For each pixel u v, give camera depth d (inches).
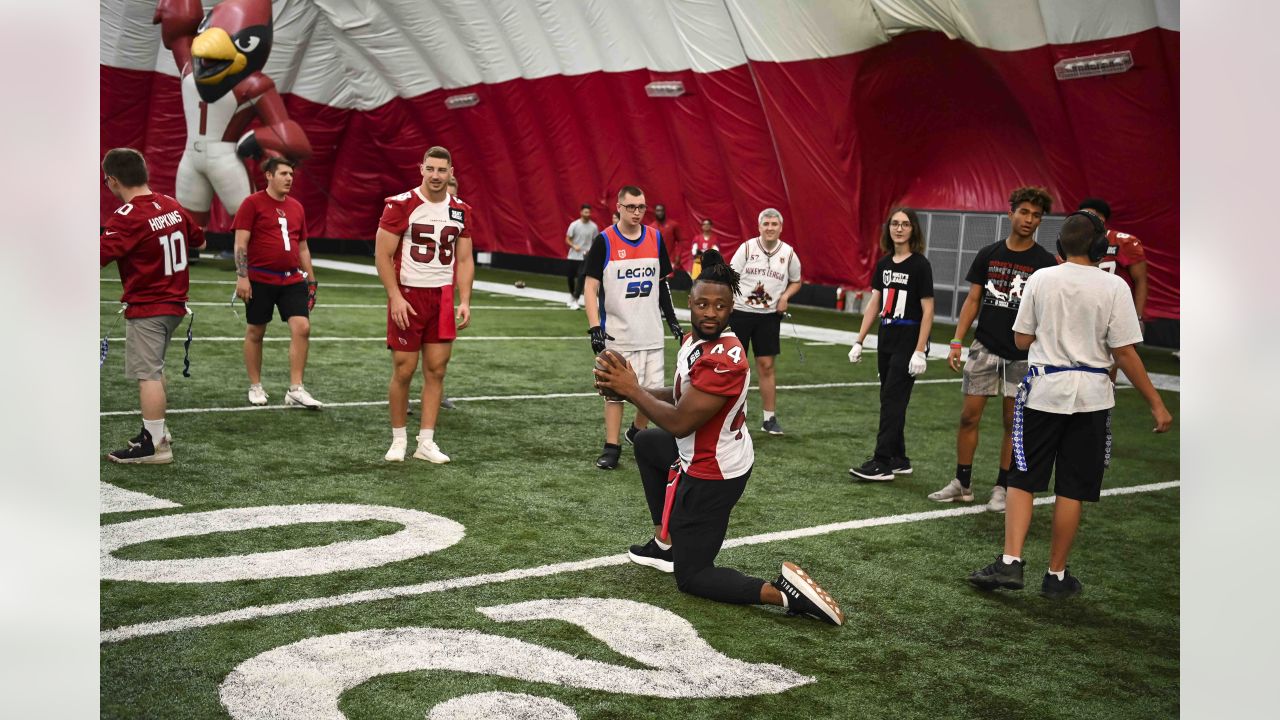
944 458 275.7
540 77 847.1
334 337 454.6
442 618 144.3
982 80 615.5
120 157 215.3
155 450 225.8
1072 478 165.2
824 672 132.0
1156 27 498.0
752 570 173.5
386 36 926.4
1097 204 229.9
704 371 148.8
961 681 131.3
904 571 176.9
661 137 796.0
